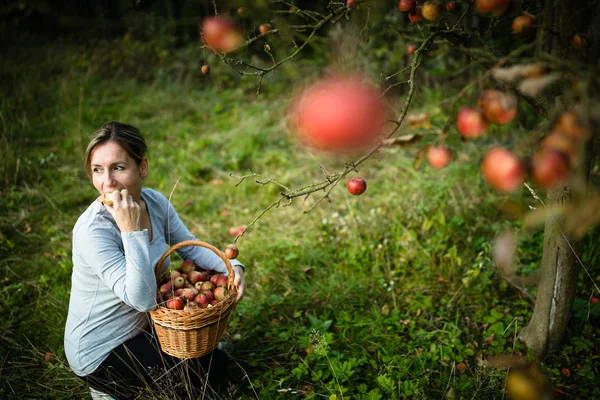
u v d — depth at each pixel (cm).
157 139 527
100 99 600
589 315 254
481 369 226
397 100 306
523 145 101
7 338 258
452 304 283
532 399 137
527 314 265
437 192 361
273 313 284
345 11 188
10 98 551
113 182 198
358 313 281
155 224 222
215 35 127
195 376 213
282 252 338
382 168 427
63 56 665
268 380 240
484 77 120
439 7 156
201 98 621
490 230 325
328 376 233
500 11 125
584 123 96
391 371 231
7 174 421
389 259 319
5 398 233
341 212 374
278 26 186
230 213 395
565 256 216
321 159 438
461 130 113
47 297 299
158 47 690
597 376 226
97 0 687
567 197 202
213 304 210
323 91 69
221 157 484
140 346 210
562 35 155
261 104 598
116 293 193
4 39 673
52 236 366
